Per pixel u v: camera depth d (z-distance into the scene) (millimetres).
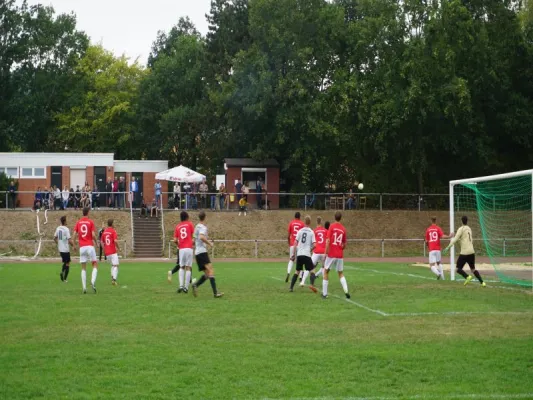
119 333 12867
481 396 8898
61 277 23969
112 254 22250
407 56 48688
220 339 12336
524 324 14078
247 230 46875
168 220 47250
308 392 9023
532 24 55812
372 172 56125
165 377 9672
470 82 51000
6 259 39562
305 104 52094
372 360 10789
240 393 8938
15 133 66625
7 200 48062
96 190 52594
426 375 9930
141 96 70125
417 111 48750
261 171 55531
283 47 53375
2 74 67500
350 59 53906
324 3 55000
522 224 46812
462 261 22562
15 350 11352
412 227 48469
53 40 70938
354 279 25172
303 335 12766
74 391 8953
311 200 51969
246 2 63625
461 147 53438
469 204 51562
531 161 56688
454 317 15023
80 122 69312
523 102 52938
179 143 68062
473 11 53406
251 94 52594
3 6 67875
